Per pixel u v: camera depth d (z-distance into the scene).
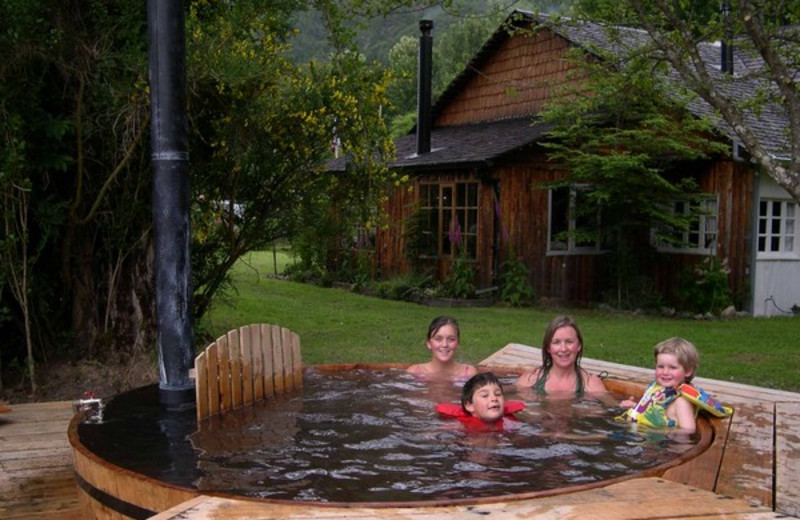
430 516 2.47
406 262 16.45
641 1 6.99
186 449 3.47
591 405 4.70
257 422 4.03
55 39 6.47
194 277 8.66
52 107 7.13
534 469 3.31
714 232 13.88
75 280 7.48
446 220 15.78
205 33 6.85
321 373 5.58
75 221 7.14
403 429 4.00
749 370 8.34
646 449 3.66
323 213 8.98
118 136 7.11
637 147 12.53
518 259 14.48
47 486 4.18
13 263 6.64
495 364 6.38
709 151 13.59
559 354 5.09
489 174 14.41
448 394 4.92
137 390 4.66
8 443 4.92
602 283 15.27
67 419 5.50
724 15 7.36
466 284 14.46
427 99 16.44
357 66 8.10
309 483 3.05
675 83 8.06
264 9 7.12
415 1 7.70
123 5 6.80
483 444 3.74
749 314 13.56
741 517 2.47
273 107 7.62
